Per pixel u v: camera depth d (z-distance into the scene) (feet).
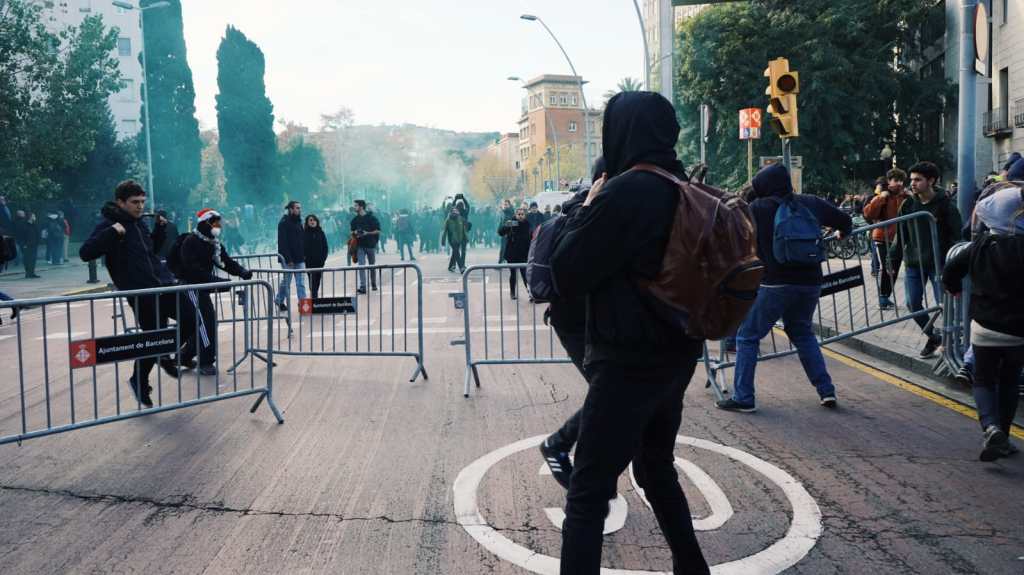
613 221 8.03
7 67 86.84
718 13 123.65
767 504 13.14
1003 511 12.65
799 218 18.66
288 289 27.81
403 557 11.42
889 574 10.55
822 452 15.93
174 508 13.56
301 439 17.78
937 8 126.11
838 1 122.11
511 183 407.03
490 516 12.92
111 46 91.56
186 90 174.09
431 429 18.39
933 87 122.93
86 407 21.77
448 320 38.50
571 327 11.19
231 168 228.84
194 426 19.12
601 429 8.53
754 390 20.88
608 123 8.91
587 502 8.58
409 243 88.89
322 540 12.07
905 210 28.22
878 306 27.81
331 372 25.84
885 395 20.80
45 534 12.50
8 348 33.22
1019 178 15.62
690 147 130.72
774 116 33.24
